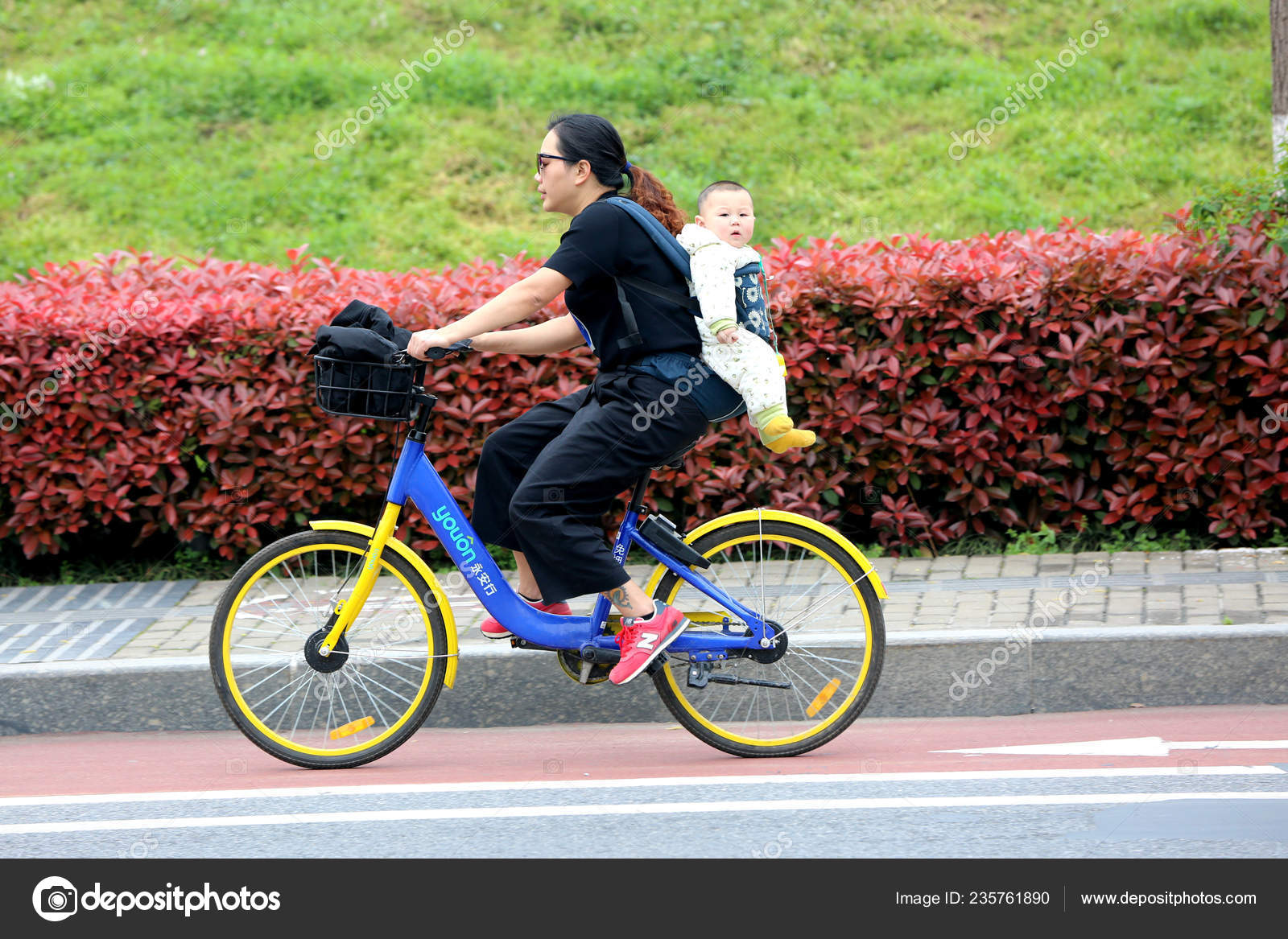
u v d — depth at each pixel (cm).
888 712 1578
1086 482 2097
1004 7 4459
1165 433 2011
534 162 3772
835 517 2086
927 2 4469
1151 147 3625
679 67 4156
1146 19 4272
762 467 2078
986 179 3541
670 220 1334
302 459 2056
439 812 1253
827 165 3675
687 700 1427
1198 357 1988
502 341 1380
